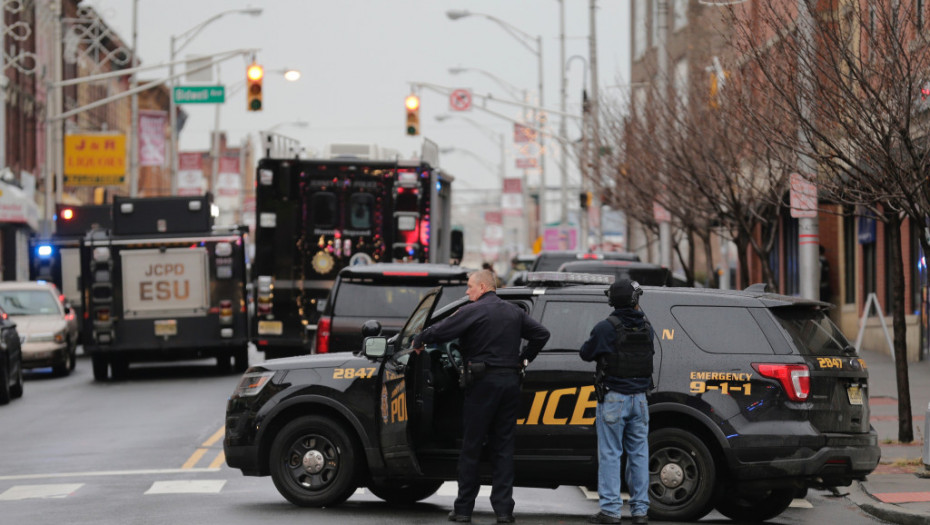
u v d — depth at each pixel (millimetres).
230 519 27453
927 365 62250
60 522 27375
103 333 62688
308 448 29156
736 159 54188
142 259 63094
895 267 37938
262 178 60562
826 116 36312
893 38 33719
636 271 53000
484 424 26125
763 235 60250
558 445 26969
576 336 27328
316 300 60812
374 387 28547
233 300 63562
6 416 50500
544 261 62844
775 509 28547
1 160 115688
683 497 26625
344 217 60875
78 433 44438
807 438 25938
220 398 55062
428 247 60594
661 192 68062
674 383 26516
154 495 31188
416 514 28422
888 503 29219
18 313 70312
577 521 27406
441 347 27734
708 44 64438
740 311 26812
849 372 26797
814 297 42844
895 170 33281
